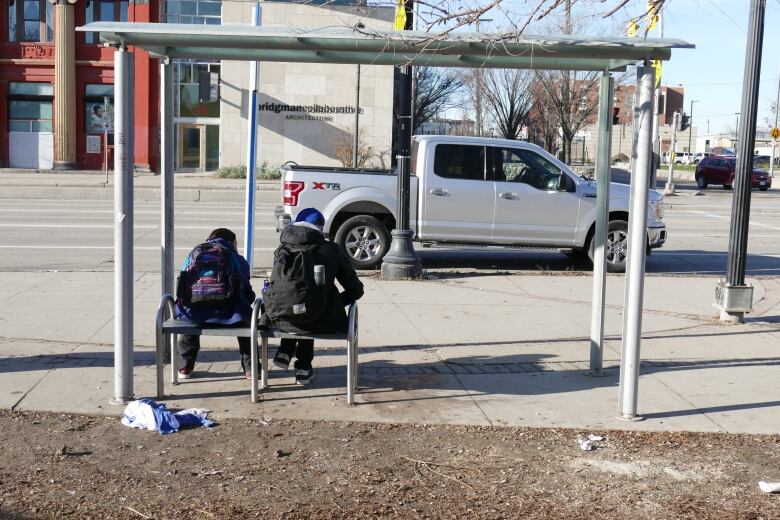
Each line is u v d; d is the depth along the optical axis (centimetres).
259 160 4088
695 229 2228
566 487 501
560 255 1647
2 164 4134
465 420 619
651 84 584
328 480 503
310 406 643
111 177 3688
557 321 979
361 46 619
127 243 618
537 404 661
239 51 705
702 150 12875
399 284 1212
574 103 4266
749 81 952
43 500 463
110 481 493
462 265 1496
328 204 1362
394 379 724
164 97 716
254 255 1538
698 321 1002
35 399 638
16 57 4072
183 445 555
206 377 717
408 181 1248
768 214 2780
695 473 525
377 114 4112
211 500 470
